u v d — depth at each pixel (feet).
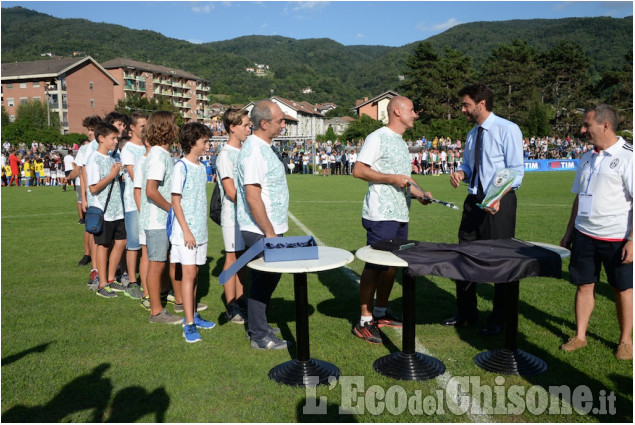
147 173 14.84
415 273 11.21
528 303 16.90
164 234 15.25
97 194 17.97
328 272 21.74
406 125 14.37
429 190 61.36
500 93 217.15
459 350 13.35
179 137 14.56
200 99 360.28
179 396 10.87
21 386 11.30
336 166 104.53
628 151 12.12
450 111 210.59
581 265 12.92
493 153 14.69
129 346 13.65
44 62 230.27
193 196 14.25
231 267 11.89
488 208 13.58
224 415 10.12
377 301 15.58
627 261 12.07
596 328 14.60
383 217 14.17
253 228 13.33
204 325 15.23
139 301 17.95
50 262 23.94
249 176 12.51
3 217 39.63
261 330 13.48
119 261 19.62
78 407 10.43
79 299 18.06
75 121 228.02
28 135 164.76
